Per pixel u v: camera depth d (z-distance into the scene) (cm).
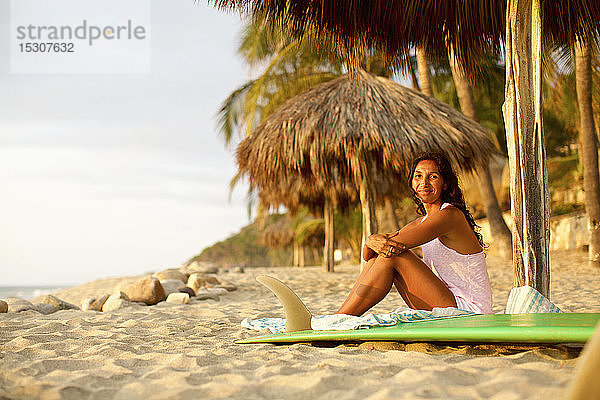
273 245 2523
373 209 805
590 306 519
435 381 187
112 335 338
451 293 304
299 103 787
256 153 796
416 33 479
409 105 764
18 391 191
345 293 725
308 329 290
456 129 749
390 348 264
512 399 160
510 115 374
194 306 537
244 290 777
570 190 1702
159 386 195
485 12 457
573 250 1437
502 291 721
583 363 136
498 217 1238
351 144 726
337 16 452
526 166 364
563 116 1450
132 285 591
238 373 213
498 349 251
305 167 830
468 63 491
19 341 309
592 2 429
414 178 319
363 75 796
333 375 197
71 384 199
